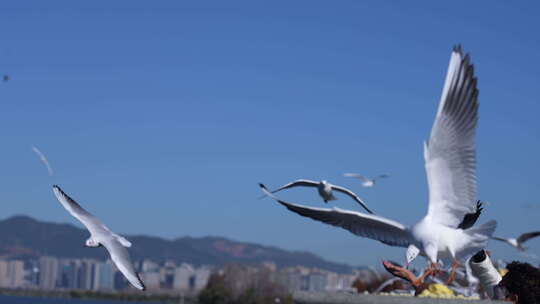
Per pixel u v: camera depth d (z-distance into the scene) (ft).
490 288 29.14
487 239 18.21
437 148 18.99
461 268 29.40
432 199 19.04
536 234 25.07
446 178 18.93
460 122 18.70
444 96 18.99
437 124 19.01
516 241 25.14
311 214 19.44
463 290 32.73
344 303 31.37
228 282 495.41
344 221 19.39
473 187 18.62
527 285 21.52
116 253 24.84
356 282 125.90
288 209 19.42
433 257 18.21
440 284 31.86
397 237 19.02
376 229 19.20
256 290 478.18
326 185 22.95
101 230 25.39
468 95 18.57
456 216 18.83
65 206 25.35
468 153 18.60
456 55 18.90
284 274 491.31
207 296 495.00
